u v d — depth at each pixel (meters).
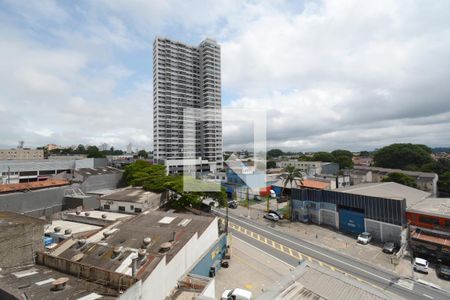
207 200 52.91
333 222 42.06
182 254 19.80
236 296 20.67
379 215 35.97
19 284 13.75
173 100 89.44
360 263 29.19
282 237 37.75
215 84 95.19
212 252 25.78
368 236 35.84
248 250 32.84
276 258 30.52
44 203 39.38
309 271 11.72
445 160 77.75
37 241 18.16
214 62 95.00
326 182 59.66
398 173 62.56
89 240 21.58
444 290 23.53
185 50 93.19
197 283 18.22
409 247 32.84
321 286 10.55
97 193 47.69
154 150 87.62
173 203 41.66
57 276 14.86
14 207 35.62
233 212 51.06
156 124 87.31
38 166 66.75
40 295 12.51
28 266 16.47
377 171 79.69
